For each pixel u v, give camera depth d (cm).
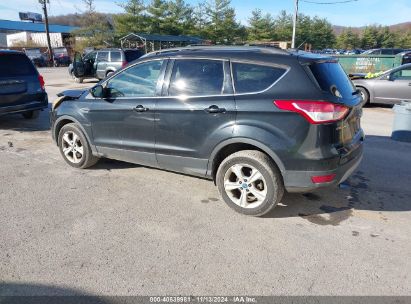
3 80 752
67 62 4088
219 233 354
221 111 375
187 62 409
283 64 354
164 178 498
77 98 522
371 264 305
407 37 8562
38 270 296
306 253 320
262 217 387
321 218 385
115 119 468
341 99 353
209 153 396
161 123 423
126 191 455
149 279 286
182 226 368
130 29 4816
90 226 367
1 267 300
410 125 694
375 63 1773
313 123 337
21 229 361
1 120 912
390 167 548
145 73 442
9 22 6712
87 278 287
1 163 566
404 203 423
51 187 468
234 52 384
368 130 812
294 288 276
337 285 279
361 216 390
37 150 641
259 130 357
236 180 394
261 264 305
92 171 527
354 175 512
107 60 1802
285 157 351
